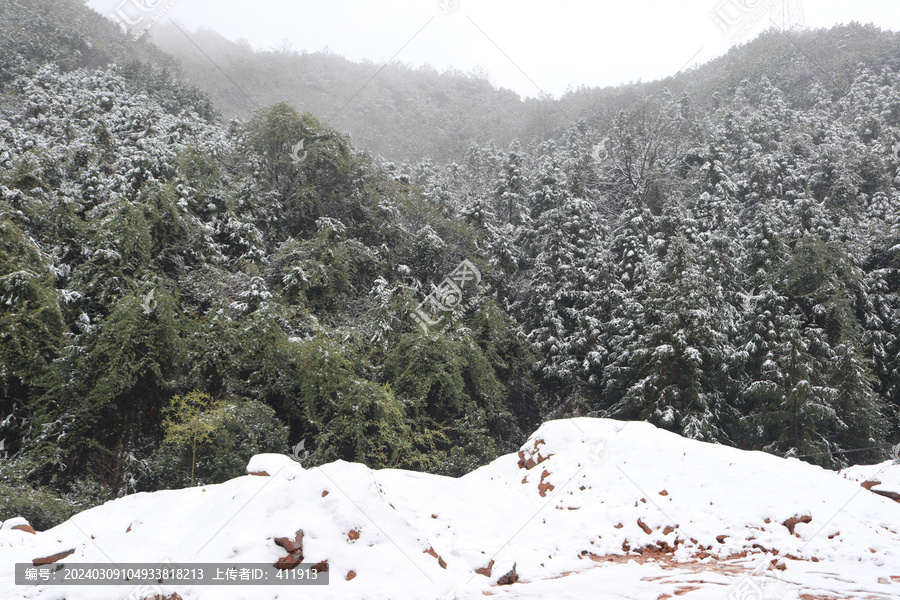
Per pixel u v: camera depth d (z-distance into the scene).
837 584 5.21
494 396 19.36
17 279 13.80
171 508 6.86
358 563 5.11
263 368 15.81
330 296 19.67
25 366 13.92
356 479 5.99
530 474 8.93
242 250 19.86
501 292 26.00
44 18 52.56
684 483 7.70
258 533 5.36
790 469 7.66
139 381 14.42
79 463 13.87
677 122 42.06
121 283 15.75
